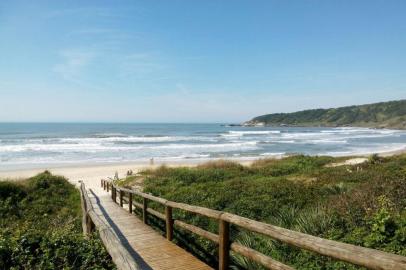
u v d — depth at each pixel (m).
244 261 6.01
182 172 19.47
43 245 5.55
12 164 40.72
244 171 20.27
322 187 11.83
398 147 63.59
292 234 3.80
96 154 51.53
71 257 5.33
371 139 90.06
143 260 6.38
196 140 81.81
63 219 12.38
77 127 181.25
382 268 2.70
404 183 8.84
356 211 7.25
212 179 17.61
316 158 26.98
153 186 15.22
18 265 4.99
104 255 5.38
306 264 5.77
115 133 116.31
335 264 5.39
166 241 7.70
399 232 5.59
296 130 165.12
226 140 82.94
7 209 13.85
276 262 4.14
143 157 48.09
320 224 7.00
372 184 9.47
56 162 42.75
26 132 121.38
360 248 3.00
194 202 11.18
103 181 25.62
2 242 5.37
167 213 7.82
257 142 76.38
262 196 11.08
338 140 85.25
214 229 8.82
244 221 4.66
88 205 8.05
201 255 7.66
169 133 119.44
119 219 10.59
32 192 16.59
